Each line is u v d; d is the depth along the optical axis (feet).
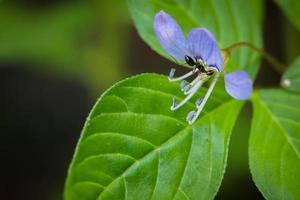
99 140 0.53
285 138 0.57
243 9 0.61
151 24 0.58
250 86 0.53
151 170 0.54
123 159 0.54
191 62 0.56
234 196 0.73
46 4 0.81
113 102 0.54
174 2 0.59
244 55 0.60
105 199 0.53
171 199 0.54
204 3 0.60
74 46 0.77
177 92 0.55
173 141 0.55
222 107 0.57
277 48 0.81
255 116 0.58
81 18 0.77
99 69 0.77
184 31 0.59
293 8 0.63
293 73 0.60
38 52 0.76
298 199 0.54
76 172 0.53
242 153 0.73
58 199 0.82
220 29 0.60
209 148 0.55
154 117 0.55
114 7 0.76
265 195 0.55
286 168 0.55
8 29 0.77
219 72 0.55
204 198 0.54
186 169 0.54
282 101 0.59
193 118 0.55
